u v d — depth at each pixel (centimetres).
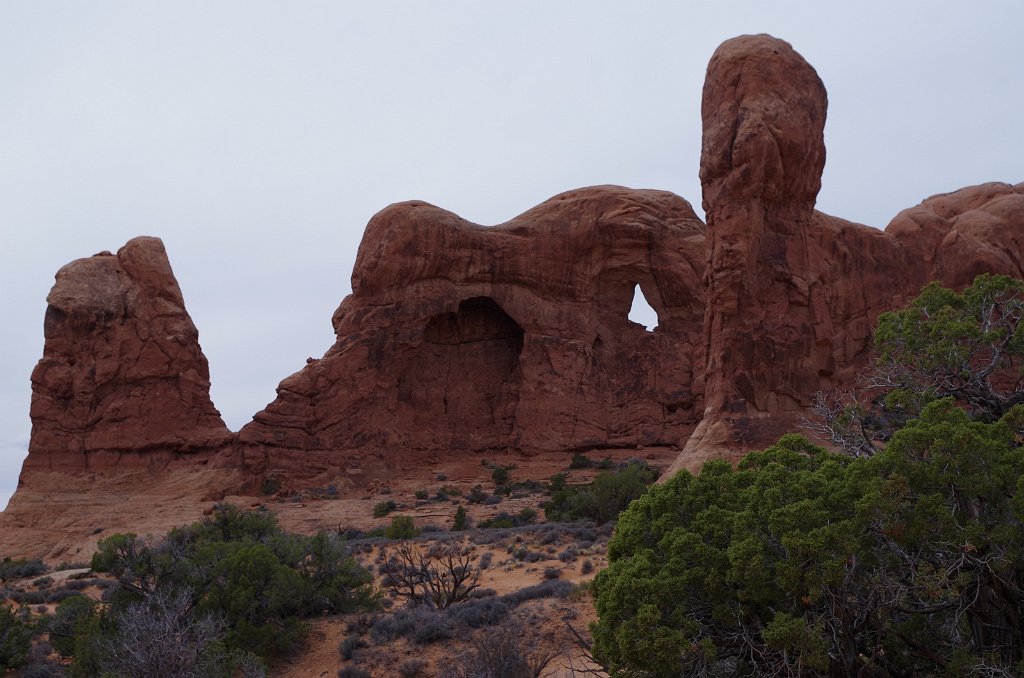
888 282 4897
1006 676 1132
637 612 1229
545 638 1828
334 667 1828
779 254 3594
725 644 1263
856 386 3709
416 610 2048
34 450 5247
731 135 3584
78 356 5434
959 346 1970
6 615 2012
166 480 5238
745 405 3388
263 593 1992
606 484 3709
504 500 4719
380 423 5406
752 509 1292
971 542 1192
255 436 5138
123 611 1950
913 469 1232
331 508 4684
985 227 4891
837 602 1195
